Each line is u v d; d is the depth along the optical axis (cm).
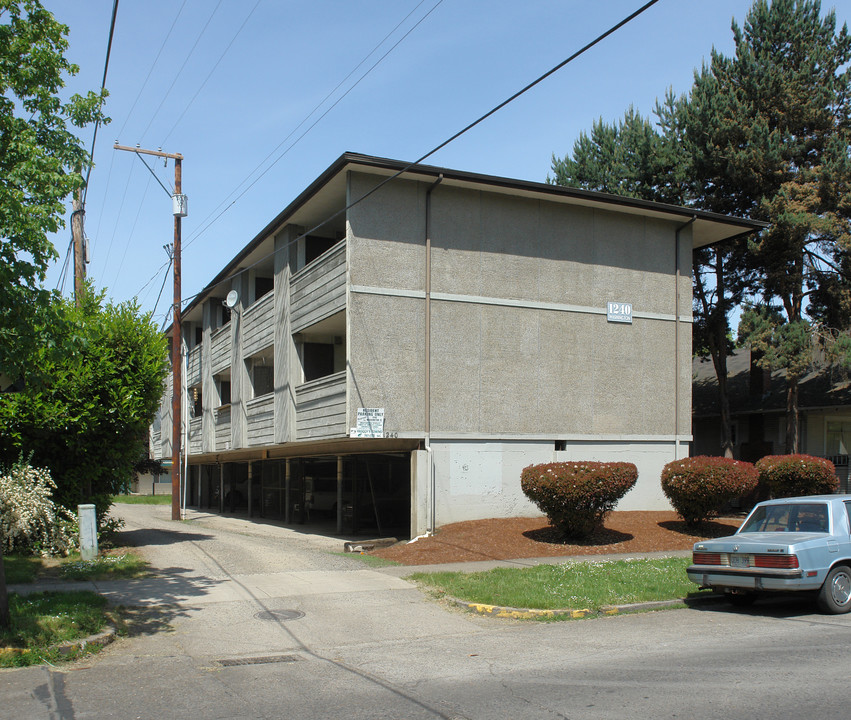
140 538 1745
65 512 1459
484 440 1861
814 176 2408
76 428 1469
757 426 2920
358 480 2130
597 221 2069
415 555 1492
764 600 1146
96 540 1403
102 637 848
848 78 2594
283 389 2161
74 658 795
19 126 959
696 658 773
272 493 2852
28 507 1354
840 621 962
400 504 2092
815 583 988
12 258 870
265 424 2348
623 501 2039
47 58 982
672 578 1214
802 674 698
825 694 632
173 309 2686
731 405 2980
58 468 1513
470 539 1620
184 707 631
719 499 1739
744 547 1022
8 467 1450
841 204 2389
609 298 2064
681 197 2719
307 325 1991
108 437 1541
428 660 799
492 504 1855
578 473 1564
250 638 895
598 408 2022
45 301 898
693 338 2867
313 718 598
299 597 1113
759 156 2422
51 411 1408
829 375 2691
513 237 1942
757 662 749
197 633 911
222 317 3209
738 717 576
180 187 2623
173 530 2081
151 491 5422
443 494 1798
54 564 1320
